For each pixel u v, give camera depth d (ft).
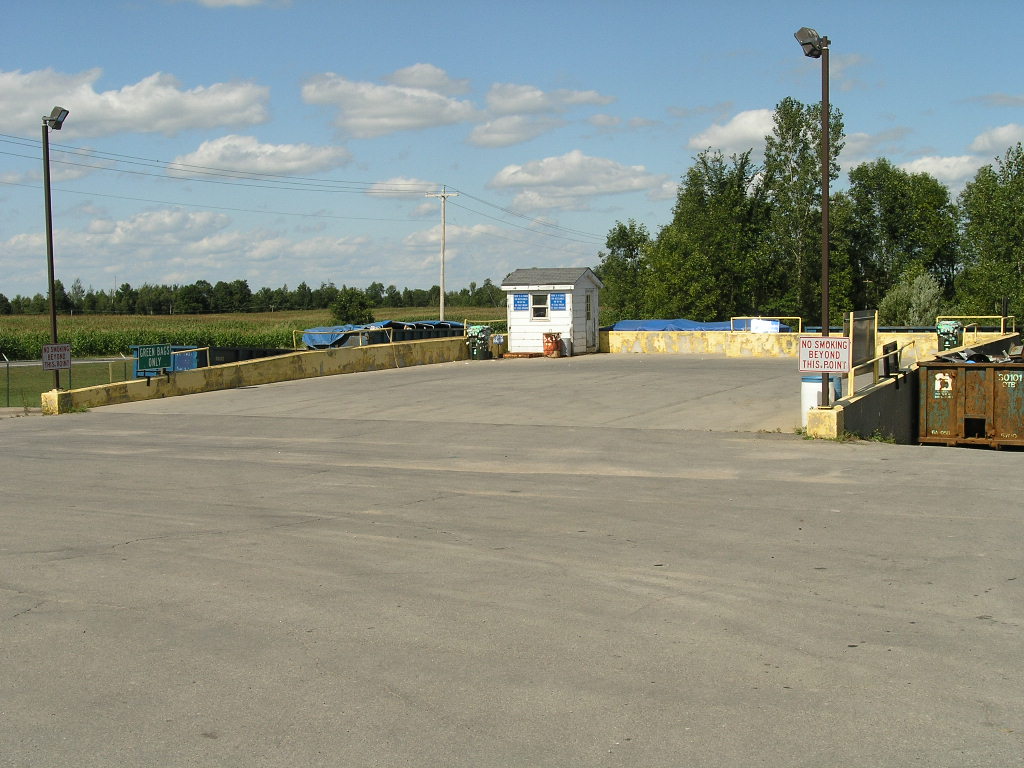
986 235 194.70
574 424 63.62
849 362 55.01
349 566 28.43
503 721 17.24
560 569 27.61
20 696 18.85
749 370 99.04
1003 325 117.80
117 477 46.37
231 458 52.37
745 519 34.04
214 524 34.91
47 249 82.64
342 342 132.57
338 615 23.65
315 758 15.93
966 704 17.69
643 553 29.30
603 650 20.81
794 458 47.78
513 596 24.98
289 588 26.12
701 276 232.32
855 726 16.80
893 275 238.07
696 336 132.26
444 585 26.14
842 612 23.18
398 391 87.81
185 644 21.71
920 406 64.03
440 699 18.29
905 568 27.09
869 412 59.06
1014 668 19.40
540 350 130.52
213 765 15.76
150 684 19.35
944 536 30.89
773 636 21.53
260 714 17.76
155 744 16.60
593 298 136.56
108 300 574.56
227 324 320.70
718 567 27.50
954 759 15.56
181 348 103.45
